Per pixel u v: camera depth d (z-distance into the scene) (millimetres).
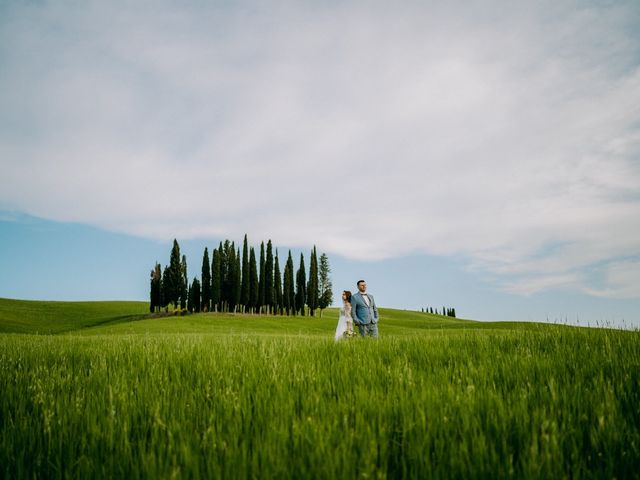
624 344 5348
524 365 4164
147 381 3910
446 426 2430
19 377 4438
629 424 2510
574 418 2574
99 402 3264
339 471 1909
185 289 99188
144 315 88000
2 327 77000
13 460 2279
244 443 2160
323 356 5473
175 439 2439
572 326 7113
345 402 2998
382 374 4035
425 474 1936
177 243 98938
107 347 7488
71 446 2373
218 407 3020
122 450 2291
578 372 3756
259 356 5336
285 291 105438
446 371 4129
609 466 1975
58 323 94000
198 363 4809
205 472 2010
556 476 1883
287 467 1971
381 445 2207
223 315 86438
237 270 97375
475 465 1958
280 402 3027
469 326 63250
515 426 2432
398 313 134500
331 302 111062
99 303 123688
